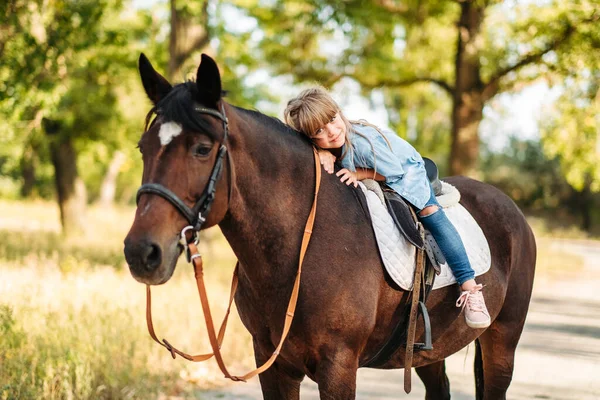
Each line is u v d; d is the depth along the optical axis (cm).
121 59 1608
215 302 802
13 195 4325
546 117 1748
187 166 291
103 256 1258
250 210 324
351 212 348
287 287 329
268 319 336
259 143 327
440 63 1842
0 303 580
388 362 380
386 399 581
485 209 434
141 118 1667
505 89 1567
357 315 334
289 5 1505
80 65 1427
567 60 1492
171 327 671
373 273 344
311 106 348
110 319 625
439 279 375
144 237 279
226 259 1500
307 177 341
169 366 600
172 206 287
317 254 331
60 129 1698
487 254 405
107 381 529
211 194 296
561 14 1420
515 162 4616
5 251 1189
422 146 3114
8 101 1177
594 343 839
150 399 529
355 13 1428
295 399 362
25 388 479
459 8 1653
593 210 4378
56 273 864
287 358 343
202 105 302
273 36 1623
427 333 356
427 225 375
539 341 843
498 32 1596
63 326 591
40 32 1138
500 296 418
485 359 443
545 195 4450
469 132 1571
